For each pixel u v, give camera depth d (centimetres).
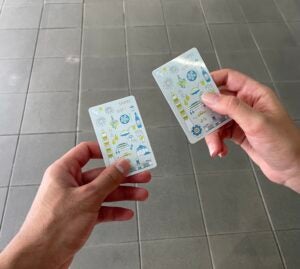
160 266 128
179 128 162
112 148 85
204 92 89
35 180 146
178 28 205
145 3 219
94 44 195
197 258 130
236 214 140
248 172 150
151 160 84
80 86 176
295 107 172
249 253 131
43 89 175
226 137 102
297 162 86
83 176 81
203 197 143
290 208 142
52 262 66
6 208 139
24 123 163
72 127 162
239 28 206
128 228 135
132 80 179
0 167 150
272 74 185
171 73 91
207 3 220
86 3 217
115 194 87
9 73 180
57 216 66
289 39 202
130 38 199
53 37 197
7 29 200
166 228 136
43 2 216
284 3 221
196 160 153
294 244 133
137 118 87
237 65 188
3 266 62
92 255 129
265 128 82
